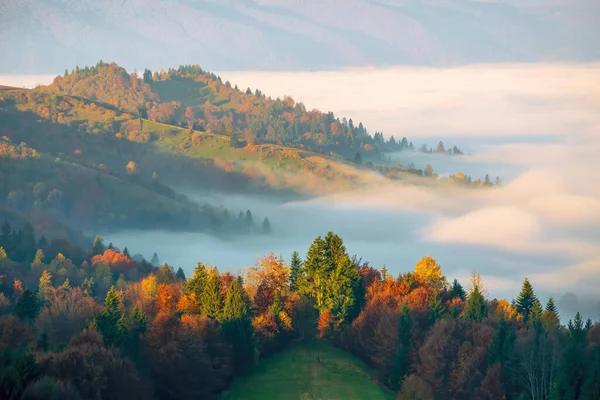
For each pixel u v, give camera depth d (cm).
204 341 10100
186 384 9219
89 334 8700
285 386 10056
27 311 12206
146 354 9238
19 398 6519
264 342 11238
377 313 11350
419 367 9675
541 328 9519
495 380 8838
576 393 8031
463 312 11519
